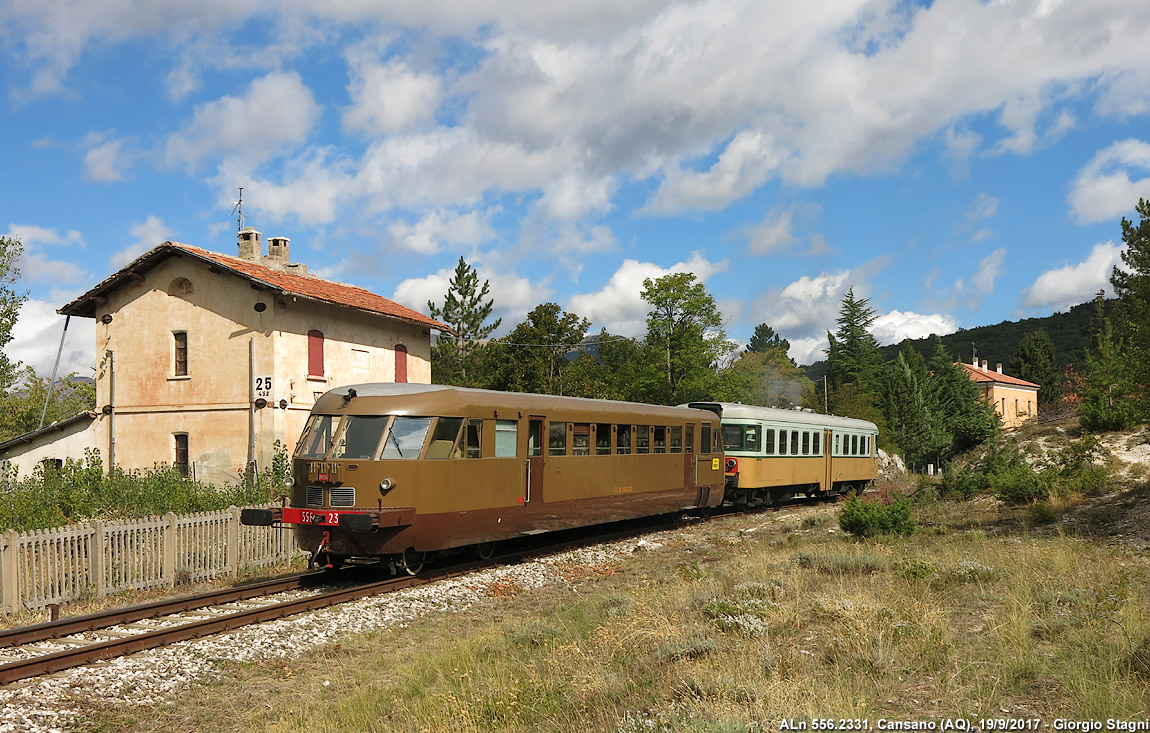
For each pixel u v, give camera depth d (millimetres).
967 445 32938
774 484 25672
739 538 19094
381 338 28672
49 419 37594
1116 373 27703
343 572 14492
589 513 17875
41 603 11523
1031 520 17625
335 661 9188
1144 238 16000
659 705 6676
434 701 7273
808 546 15641
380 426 13523
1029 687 6707
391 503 13156
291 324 24812
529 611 11648
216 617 10406
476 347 49719
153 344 25922
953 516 20359
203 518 13930
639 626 9133
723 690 6590
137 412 25969
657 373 46688
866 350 75375
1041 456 26469
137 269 25656
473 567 14898
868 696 6547
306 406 25172
